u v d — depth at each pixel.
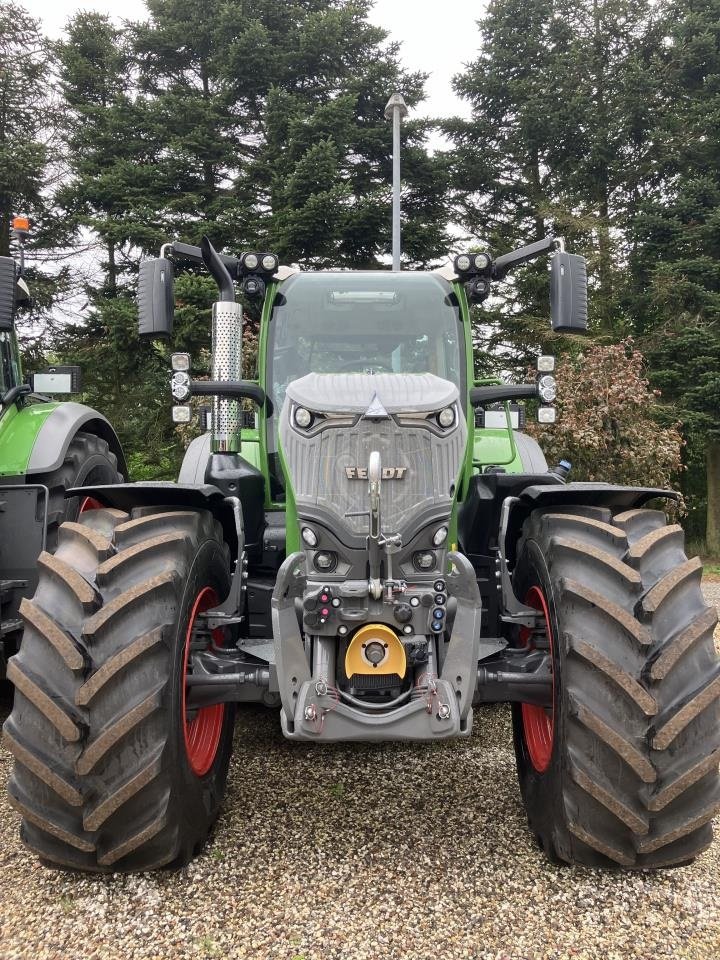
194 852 2.63
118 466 5.57
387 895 2.40
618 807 2.26
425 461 2.60
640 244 17.08
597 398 11.17
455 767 3.49
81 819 2.29
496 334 18.27
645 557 2.46
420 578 2.58
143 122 16.95
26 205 16.86
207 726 2.90
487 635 3.48
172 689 2.35
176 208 15.95
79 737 2.23
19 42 18.31
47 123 18.39
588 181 18.19
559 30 19.69
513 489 3.51
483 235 19.42
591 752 2.31
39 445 4.27
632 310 17.48
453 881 2.48
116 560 2.40
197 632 2.75
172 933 2.22
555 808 2.44
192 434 11.26
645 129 18.00
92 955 2.13
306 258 15.91
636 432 11.20
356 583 2.53
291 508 2.75
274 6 18.27
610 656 2.30
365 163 17.30
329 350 3.78
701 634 2.31
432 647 2.50
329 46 17.48
